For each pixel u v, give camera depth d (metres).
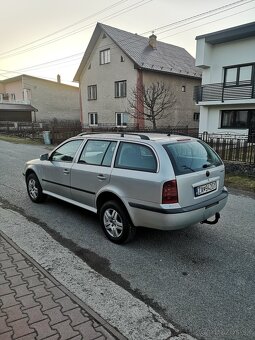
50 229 4.30
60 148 5.02
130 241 3.88
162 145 3.50
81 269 3.17
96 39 25.41
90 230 4.29
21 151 14.97
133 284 2.91
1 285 2.79
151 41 26.02
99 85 26.17
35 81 38.50
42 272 3.05
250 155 8.78
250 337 2.22
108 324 2.31
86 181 4.23
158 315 2.45
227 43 16.53
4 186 6.96
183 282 2.96
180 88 25.97
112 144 4.03
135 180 3.49
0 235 4.02
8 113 36.50
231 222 4.69
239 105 16.53
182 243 3.88
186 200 3.39
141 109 22.41
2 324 2.26
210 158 4.02
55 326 2.26
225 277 3.05
